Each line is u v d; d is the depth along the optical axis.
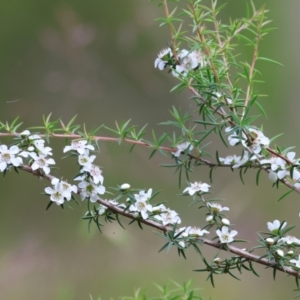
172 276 2.30
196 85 1.44
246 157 1.45
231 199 2.41
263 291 2.23
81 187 1.43
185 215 2.38
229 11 2.57
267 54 2.64
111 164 2.51
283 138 2.59
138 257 2.38
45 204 2.60
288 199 2.41
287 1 2.71
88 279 2.33
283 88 2.65
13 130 1.45
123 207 1.44
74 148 1.44
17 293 2.32
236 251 1.44
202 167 2.49
